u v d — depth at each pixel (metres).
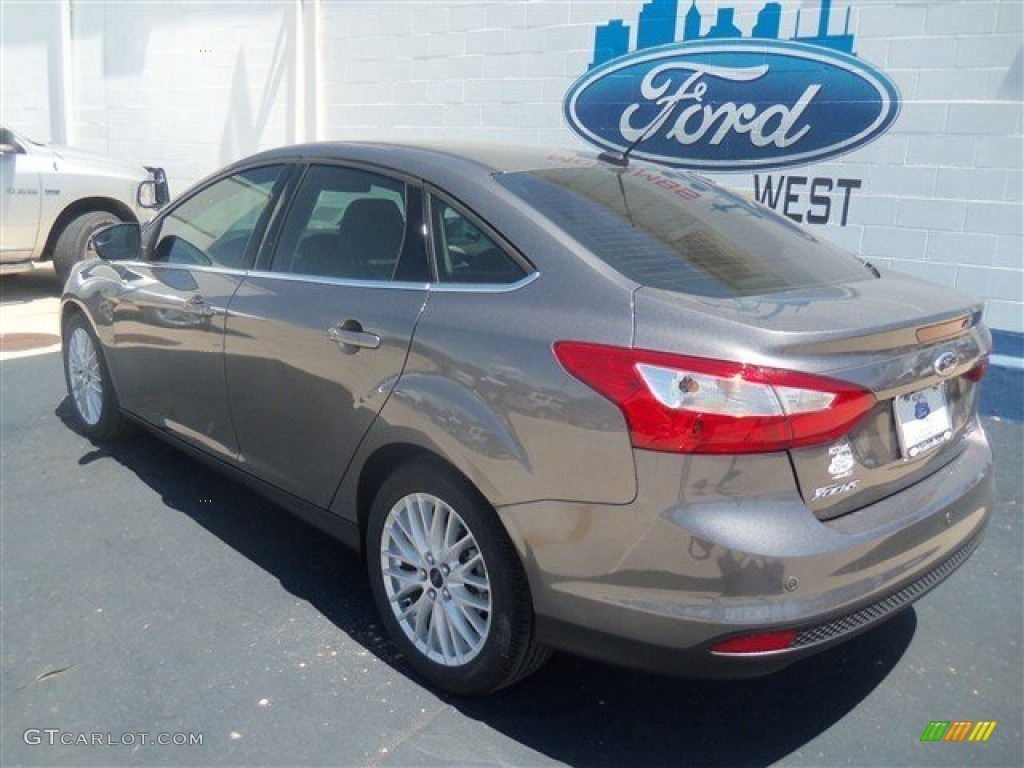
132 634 3.45
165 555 4.05
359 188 3.55
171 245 4.48
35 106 11.64
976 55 5.58
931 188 5.85
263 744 2.88
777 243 3.39
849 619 2.59
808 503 2.53
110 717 3.00
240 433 3.91
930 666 3.38
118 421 5.10
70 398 5.43
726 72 6.48
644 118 6.91
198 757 2.82
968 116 5.66
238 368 3.81
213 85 9.73
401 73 8.20
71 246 8.82
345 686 3.17
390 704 3.08
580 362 2.62
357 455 3.29
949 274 5.87
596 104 7.12
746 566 2.43
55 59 11.23
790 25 6.18
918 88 5.79
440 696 3.13
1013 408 5.69
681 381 2.46
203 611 3.62
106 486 4.74
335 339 3.32
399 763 2.81
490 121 7.71
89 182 9.06
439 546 3.06
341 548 4.16
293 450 3.62
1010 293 5.70
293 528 4.34
